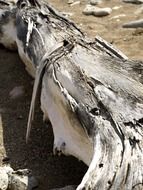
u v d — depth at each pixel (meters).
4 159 1.61
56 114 1.51
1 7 2.21
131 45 2.25
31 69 1.91
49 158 1.60
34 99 1.64
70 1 2.86
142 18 2.54
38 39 1.79
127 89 1.39
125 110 1.30
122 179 1.11
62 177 1.51
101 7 2.72
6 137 1.73
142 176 1.10
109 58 1.59
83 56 1.60
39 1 2.06
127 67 1.52
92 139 1.27
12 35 2.18
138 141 1.19
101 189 1.11
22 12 1.98
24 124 1.80
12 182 1.43
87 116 1.32
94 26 2.51
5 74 2.13
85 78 1.46
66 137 1.43
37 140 1.70
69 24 1.91
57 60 1.60
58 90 1.48
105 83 1.42
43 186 1.46
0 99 1.98
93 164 1.16
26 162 1.59
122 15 2.60
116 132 1.24
